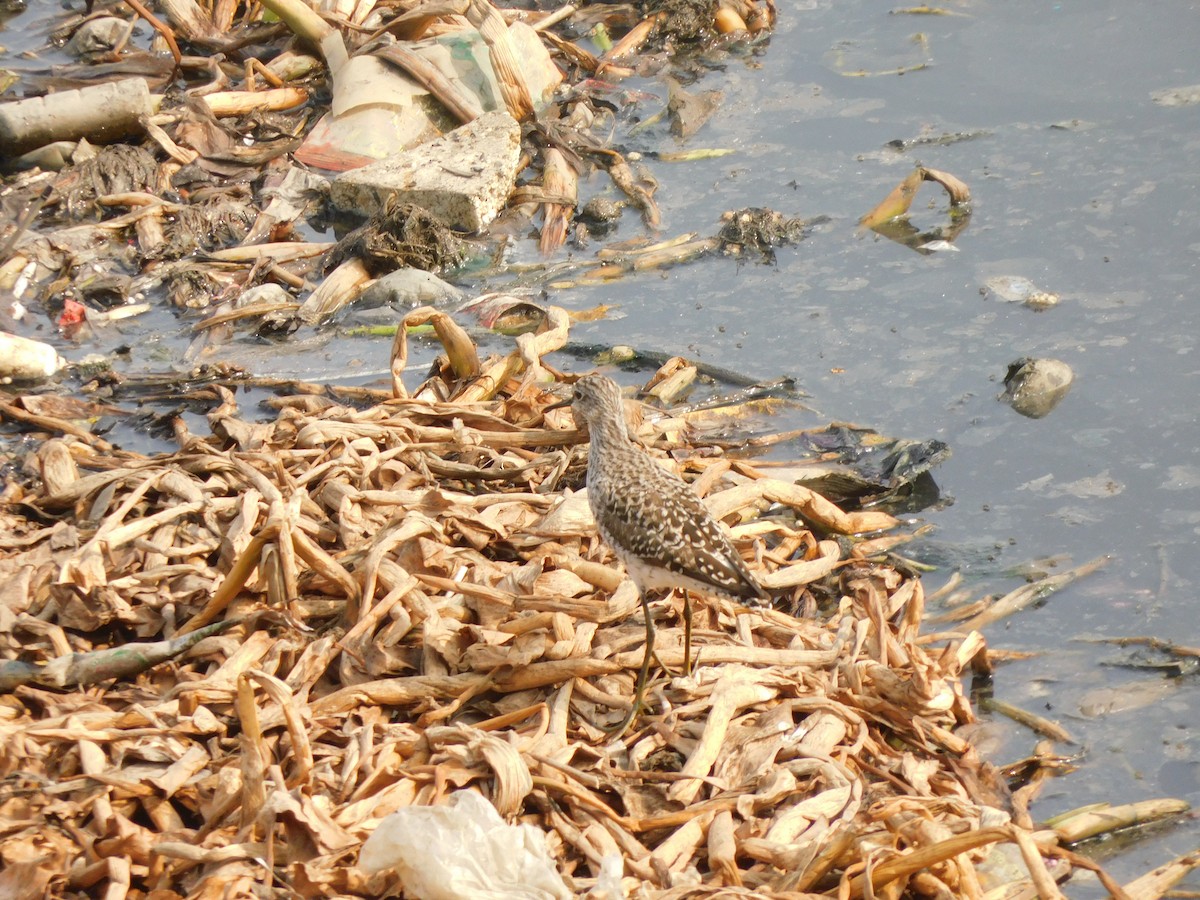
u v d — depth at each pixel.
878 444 12.45
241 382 13.45
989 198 16.09
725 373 13.45
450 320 12.38
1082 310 14.11
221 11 19.72
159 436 12.58
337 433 11.11
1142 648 10.07
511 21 19.38
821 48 19.88
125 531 9.80
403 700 8.59
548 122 17.73
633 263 15.45
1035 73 18.66
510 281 15.19
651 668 9.18
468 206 15.82
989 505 11.71
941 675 9.32
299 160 17.00
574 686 8.80
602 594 9.69
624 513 9.02
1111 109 17.61
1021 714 9.50
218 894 6.84
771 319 14.38
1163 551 11.02
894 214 15.80
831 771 8.05
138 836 7.29
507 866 6.77
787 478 11.81
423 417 11.81
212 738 8.21
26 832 7.35
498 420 11.71
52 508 10.57
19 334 14.25
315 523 9.91
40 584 9.46
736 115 18.30
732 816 7.84
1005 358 13.52
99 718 8.14
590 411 9.63
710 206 16.42
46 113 16.69
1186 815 8.55
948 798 7.66
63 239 15.47
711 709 8.55
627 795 7.94
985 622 10.42
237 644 8.89
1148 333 13.68
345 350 14.09
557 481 11.19
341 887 6.96
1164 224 15.33
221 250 15.52
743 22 20.27
